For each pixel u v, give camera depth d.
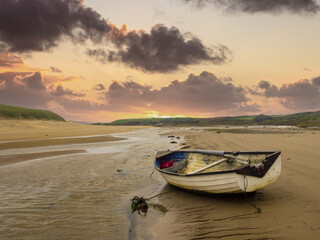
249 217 5.89
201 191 7.91
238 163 9.52
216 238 4.92
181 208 7.00
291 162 11.84
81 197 8.31
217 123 153.75
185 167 11.21
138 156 17.52
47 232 5.58
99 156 17.62
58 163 14.83
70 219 6.35
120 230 5.64
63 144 26.84
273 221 5.51
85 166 13.84
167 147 23.00
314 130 40.16
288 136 27.23
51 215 6.65
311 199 6.76
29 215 6.66
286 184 8.45
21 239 5.25
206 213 6.43
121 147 23.77
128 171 12.46
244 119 169.88
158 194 8.55
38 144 26.55
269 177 7.26
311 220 5.38
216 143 23.28
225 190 7.17
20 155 18.30
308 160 11.98
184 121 198.12
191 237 5.08
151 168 13.16
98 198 8.20
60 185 9.86
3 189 9.30
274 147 17.61
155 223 6.01
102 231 5.59
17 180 10.71
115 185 9.85
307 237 4.61
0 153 19.45
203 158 10.88
